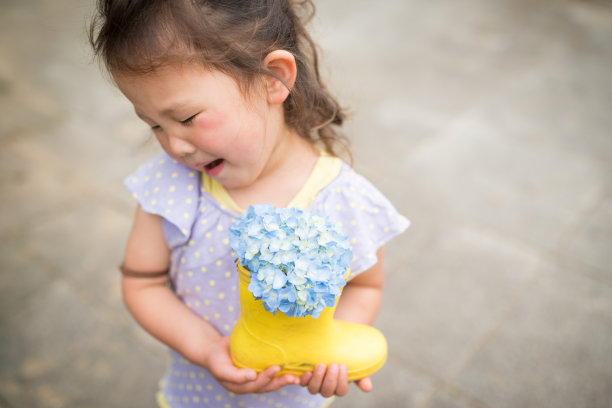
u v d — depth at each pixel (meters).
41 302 2.25
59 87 3.71
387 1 4.83
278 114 0.87
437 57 3.98
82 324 2.17
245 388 0.90
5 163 3.02
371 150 3.07
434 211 2.66
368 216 0.98
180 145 0.79
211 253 0.97
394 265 2.39
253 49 0.78
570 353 2.03
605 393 1.90
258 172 0.87
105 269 2.40
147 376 1.99
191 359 1.00
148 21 0.71
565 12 4.58
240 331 0.87
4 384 1.95
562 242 2.49
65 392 1.94
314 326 0.84
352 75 3.73
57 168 2.99
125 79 0.74
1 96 3.60
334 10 4.64
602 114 3.35
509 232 2.54
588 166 2.94
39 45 4.22
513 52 4.03
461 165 2.96
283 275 0.68
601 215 2.63
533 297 2.24
